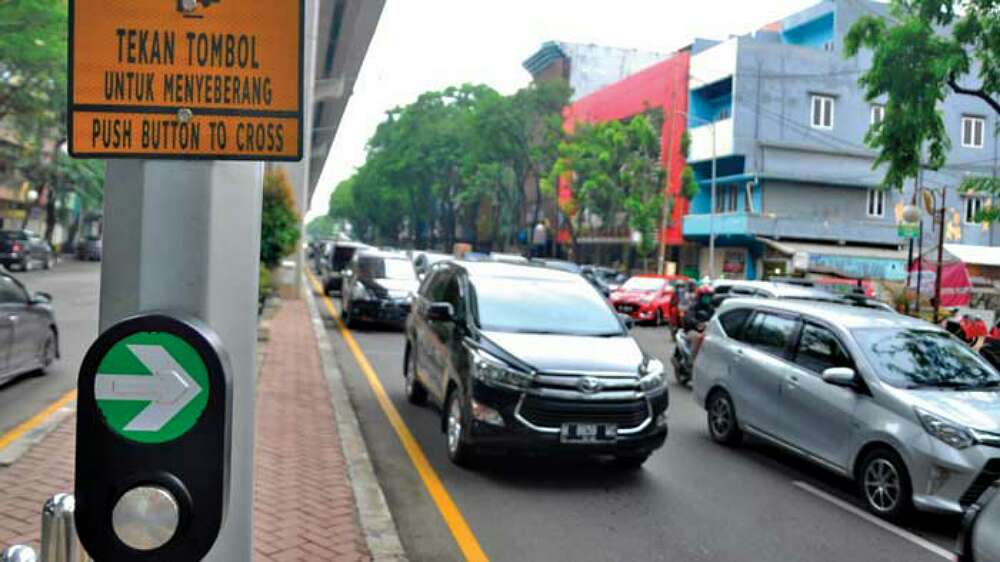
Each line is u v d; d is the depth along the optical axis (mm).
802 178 36188
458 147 59438
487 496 6496
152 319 1590
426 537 5551
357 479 6379
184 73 1930
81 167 41562
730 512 6434
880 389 6738
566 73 56469
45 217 56562
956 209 37188
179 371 1599
